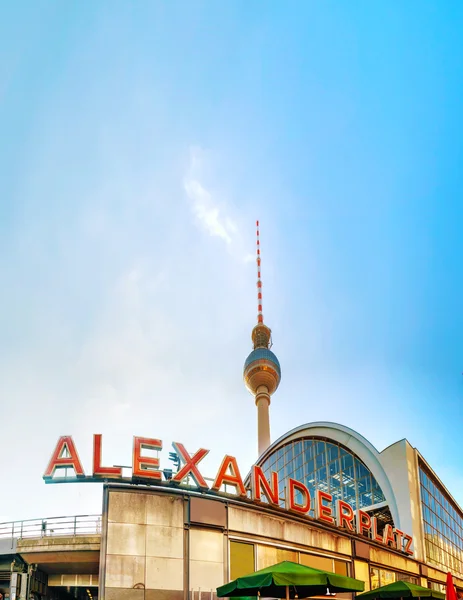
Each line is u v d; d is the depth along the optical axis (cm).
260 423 13938
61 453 2788
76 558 2800
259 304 16512
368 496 6925
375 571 4238
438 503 7550
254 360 14600
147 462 2759
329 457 7762
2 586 2892
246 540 2956
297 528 3381
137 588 2448
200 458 2973
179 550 2612
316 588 2341
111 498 2566
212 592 2667
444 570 6956
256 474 3266
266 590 2273
